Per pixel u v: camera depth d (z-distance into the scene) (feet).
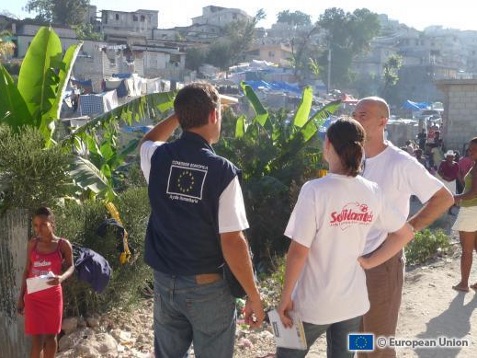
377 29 281.95
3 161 17.48
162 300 9.52
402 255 12.11
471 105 84.64
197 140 9.35
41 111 24.45
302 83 209.77
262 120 40.16
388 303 11.81
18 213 16.69
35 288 15.23
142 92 110.01
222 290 9.29
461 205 21.24
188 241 9.08
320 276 10.00
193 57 237.25
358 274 10.25
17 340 16.83
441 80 85.25
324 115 39.40
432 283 22.81
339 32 278.05
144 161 10.01
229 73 209.15
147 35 292.81
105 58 159.43
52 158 17.81
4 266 16.71
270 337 18.31
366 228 10.07
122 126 52.70
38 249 15.71
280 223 35.06
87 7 271.28
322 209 9.80
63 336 18.20
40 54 24.45
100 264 17.42
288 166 38.09
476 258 26.63
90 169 22.09
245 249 8.98
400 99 286.05
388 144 12.34
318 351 16.78
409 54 361.71
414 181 11.83
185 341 9.87
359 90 286.25
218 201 8.92
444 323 18.38
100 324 19.39
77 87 119.34
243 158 37.63
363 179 10.19
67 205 21.20
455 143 85.61
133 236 22.07
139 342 18.88
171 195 9.18
